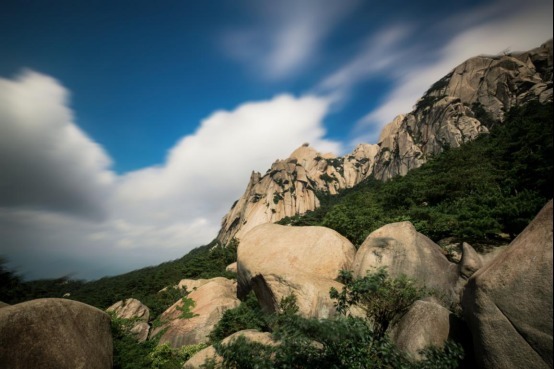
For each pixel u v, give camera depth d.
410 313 6.93
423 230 16.62
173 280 44.00
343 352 4.34
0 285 37.50
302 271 13.06
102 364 9.43
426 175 35.91
